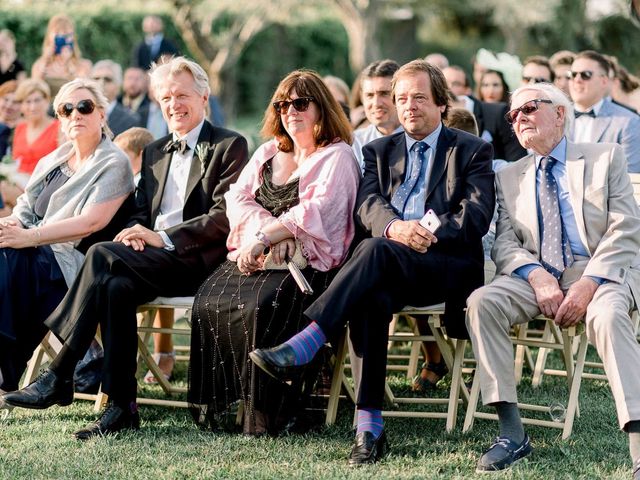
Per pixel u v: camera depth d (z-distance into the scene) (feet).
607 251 19.06
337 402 21.03
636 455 17.28
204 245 21.85
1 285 21.65
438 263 19.52
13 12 62.44
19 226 23.59
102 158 23.08
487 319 18.65
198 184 22.45
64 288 22.54
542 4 78.28
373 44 76.33
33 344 22.30
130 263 20.77
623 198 19.58
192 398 20.85
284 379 18.60
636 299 19.06
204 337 20.61
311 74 21.39
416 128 20.54
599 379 25.02
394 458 18.54
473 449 19.11
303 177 20.95
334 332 18.61
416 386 24.00
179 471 17.78
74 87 23.17
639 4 27.35
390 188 20.80
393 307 19.19
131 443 19.53
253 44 85.25
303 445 19.44
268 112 21.58
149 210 23.06
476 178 20.29
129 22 70.69
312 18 86.38
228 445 19.39
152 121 39.75
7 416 21.72
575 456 18.45
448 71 34.78
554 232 19.88
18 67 42.83
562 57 34.06
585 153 20.06
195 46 75.61
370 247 18.88
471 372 24.30
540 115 19.99
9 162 32.76
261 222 20.95
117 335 20.42
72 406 22.71
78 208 22.77
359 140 26.12
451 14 90.99
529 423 19.90
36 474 17.69
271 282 20.25
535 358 27.30
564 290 19.54
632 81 36.04
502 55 35.47
